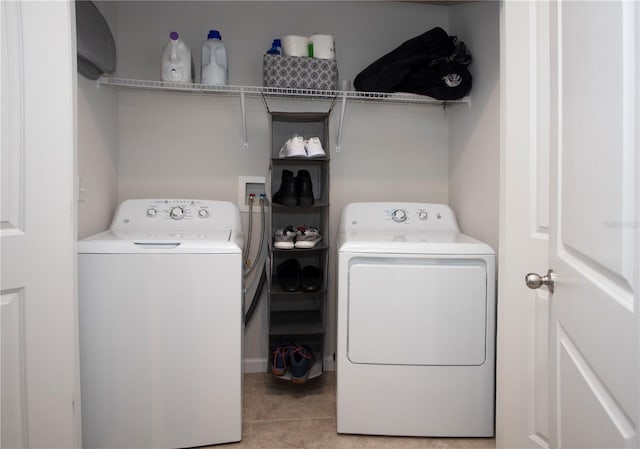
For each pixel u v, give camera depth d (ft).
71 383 3.76
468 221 6.59
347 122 7.29
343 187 7.31
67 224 3.69
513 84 4.04
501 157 4.25
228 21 6.91
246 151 7.04
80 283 4.49
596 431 2.10
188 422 4.77
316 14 7.13
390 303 5.06
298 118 6.52
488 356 5.12
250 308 7.05
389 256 5.01
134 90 6.66
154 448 4.71
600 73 2.04
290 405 6.02
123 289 4.56
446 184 7.52
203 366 4.76
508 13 4.08
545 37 3.71
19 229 3.51
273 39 7.04
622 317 1.78
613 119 1.88
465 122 6.74
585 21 2.25
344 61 7.22
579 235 2.34
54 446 3.71
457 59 6.26
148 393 4.66
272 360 6.50
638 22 1.66
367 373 5.11
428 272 5.03
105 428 4.59
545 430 3.83
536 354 3.92
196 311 4.72
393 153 7.40
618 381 1.82
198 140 6.92
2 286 3.39
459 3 6.95
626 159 1.76
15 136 3.46
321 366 6.53
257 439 5.15
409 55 6.25
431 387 5.11
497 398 4.45
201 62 6.32
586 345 2.23
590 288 2.18
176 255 4.65
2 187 3.38
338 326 5.14
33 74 3.52
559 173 2.75
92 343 4.53
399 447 5.03
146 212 5.95
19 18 3.45
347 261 5.03
